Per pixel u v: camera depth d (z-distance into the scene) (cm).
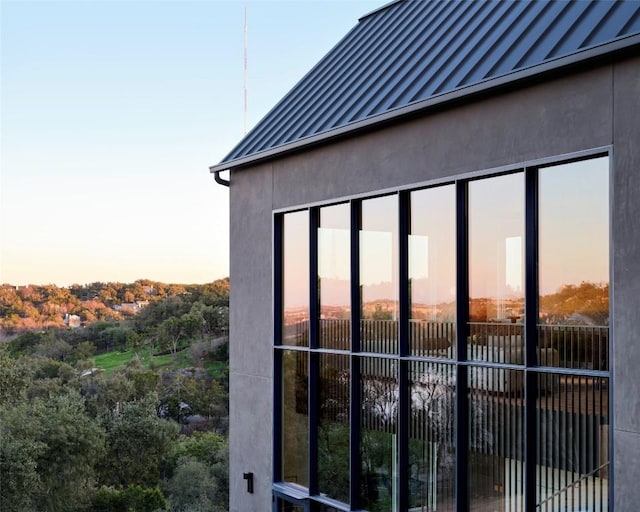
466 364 902
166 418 7044
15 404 4669
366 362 1068
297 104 1309
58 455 4506
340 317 1121
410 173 978
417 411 983
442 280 948
